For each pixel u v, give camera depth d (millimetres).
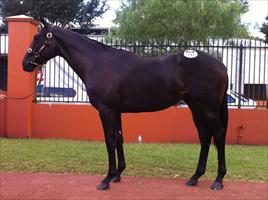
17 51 12398
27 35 12344
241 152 10672
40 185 7523
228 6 25609
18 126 12547
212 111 7188
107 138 7270
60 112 12609
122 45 12164
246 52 13078
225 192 7180
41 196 6914
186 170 8688
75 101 12750
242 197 6926
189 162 9375
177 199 6789
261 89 13125
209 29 25281
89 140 12406
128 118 12367
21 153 10094
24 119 12516
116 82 7223
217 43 12391
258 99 12867
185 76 7172
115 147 7367
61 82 12797
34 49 7707
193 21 24891
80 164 9070
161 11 25234
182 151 10625
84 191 7172
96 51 7484
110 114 7270
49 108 12633
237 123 12195
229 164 9172
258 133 12195
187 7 25062
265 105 12594
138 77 7223
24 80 12461
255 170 8695
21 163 9117
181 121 12250
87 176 8133
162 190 7250
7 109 12570
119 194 7016
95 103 7352
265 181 7934
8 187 7410
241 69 12188
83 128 12555
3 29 13547
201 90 7121
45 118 12648
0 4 34594
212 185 7371
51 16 33875
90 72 7391
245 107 12477
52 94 12828
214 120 7211
